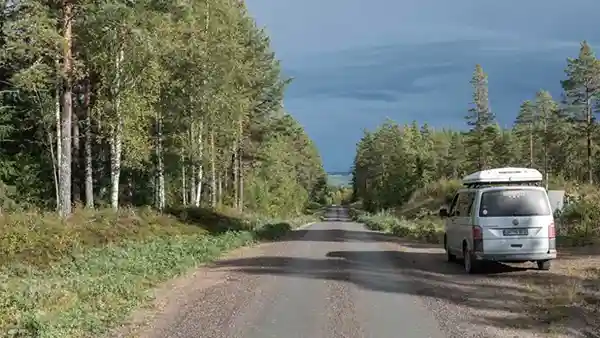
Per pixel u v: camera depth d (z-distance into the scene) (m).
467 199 15.54
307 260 17.72
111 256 16.27
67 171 21.36
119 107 24.36
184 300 10.90
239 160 48.69
